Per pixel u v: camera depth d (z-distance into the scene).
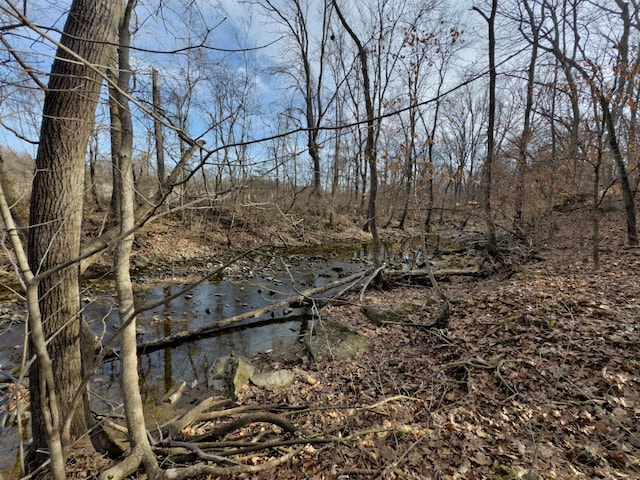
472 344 4.76
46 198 2.55
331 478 2.78
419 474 2.73
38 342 1.67
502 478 2.55
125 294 2.49
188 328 6.87
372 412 3.68
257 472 2.96
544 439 2.94
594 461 2.64
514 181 11.83
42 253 2.58
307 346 5.87
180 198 2.66
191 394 4.78
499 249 9.62
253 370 5.14
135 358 2.58
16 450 3.54
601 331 4.16
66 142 2.53
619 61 5.83
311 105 18.05
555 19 8.23
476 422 3.29
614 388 3.33
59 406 2.77
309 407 3.93
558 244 9.82
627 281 5.48
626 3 7.85
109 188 12.10
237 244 14.26
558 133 9.51
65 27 2.41
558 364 3.82
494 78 9.08
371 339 5.89
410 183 8.66
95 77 2.45
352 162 19.00
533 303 5.30
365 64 7.94
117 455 2.96
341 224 19.39
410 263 11.57
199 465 2.59
